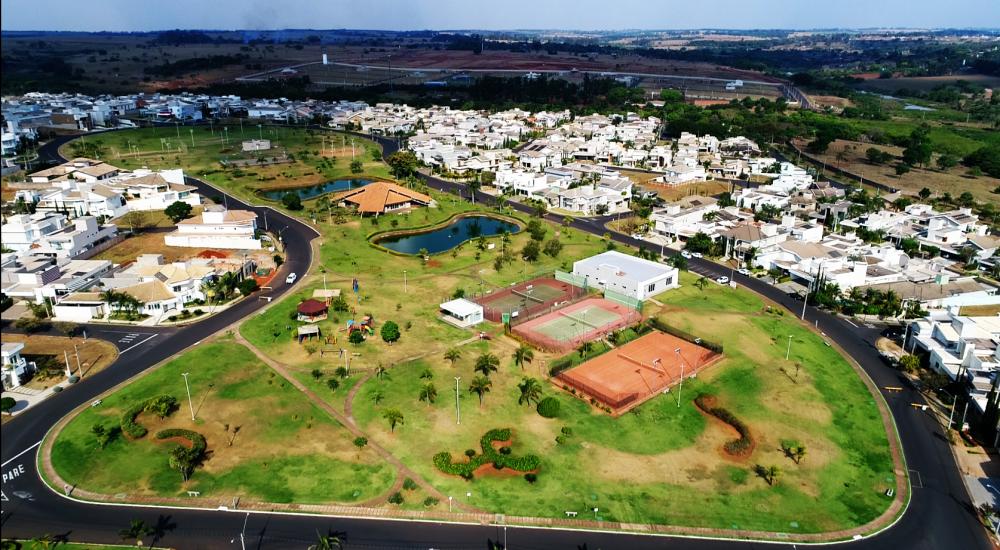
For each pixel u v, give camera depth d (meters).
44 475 111.38
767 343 163.62
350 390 138.38
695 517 105.75
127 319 170.00
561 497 109.31
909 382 147.62
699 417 132.38
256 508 105.12
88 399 133.50
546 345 158.00
